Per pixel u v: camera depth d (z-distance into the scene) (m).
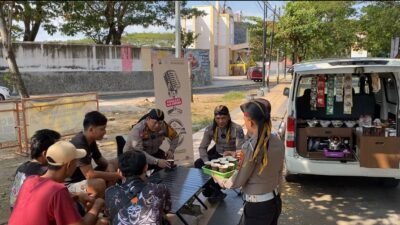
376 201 5.81
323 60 6.25
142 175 3.37
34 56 25.39
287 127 6.17
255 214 3.25
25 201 2.73
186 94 7.23
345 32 26.39
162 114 5.34
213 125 5.62
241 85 34.91
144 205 3.18
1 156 8.44
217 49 55.78
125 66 29.56
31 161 3.68
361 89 7.29
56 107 9.02
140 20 31.22
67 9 26.95
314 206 5.64
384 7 19.08
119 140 5.59
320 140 6.25
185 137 7.23
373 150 5.70
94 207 3.39
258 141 3.15
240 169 3.23
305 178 6.88
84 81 27.64
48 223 2.68
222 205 5.53
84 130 4.32
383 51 29.19
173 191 4.24
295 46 32.31
